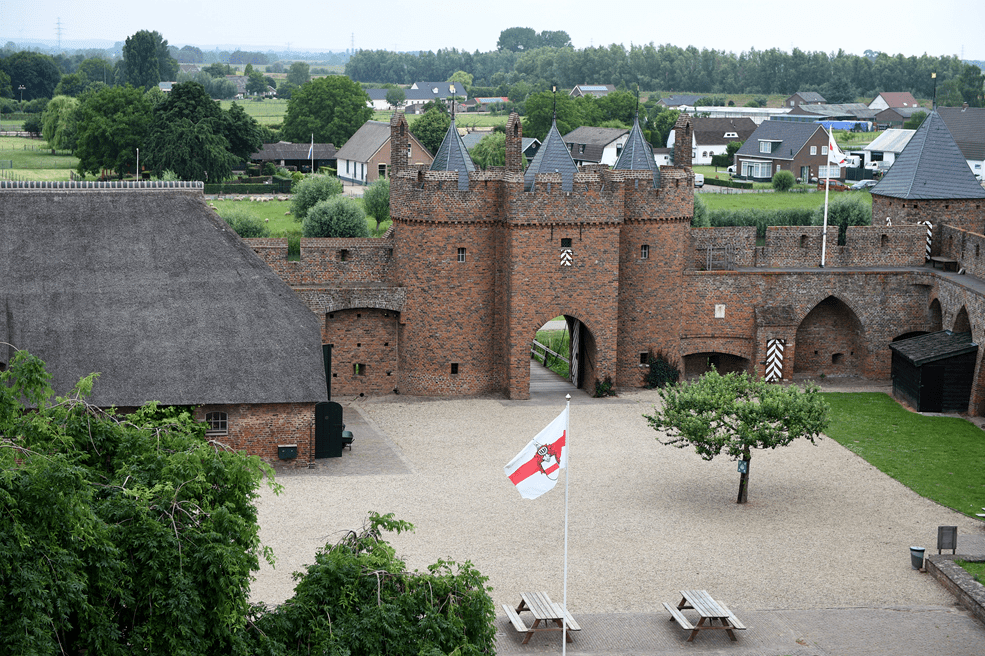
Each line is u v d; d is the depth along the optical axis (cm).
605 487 5831
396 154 7450
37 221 6072
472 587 3291
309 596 3081
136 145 17788
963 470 6166
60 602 2661
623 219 7506
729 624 4175
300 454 6075
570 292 7456
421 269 7450
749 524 5338
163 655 2831
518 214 7281
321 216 11381
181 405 5831
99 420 3412
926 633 4269
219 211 12388
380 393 7662
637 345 7762
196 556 2928
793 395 5572
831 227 8350
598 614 4384
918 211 8612
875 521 5397
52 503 2714
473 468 6091
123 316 5944
